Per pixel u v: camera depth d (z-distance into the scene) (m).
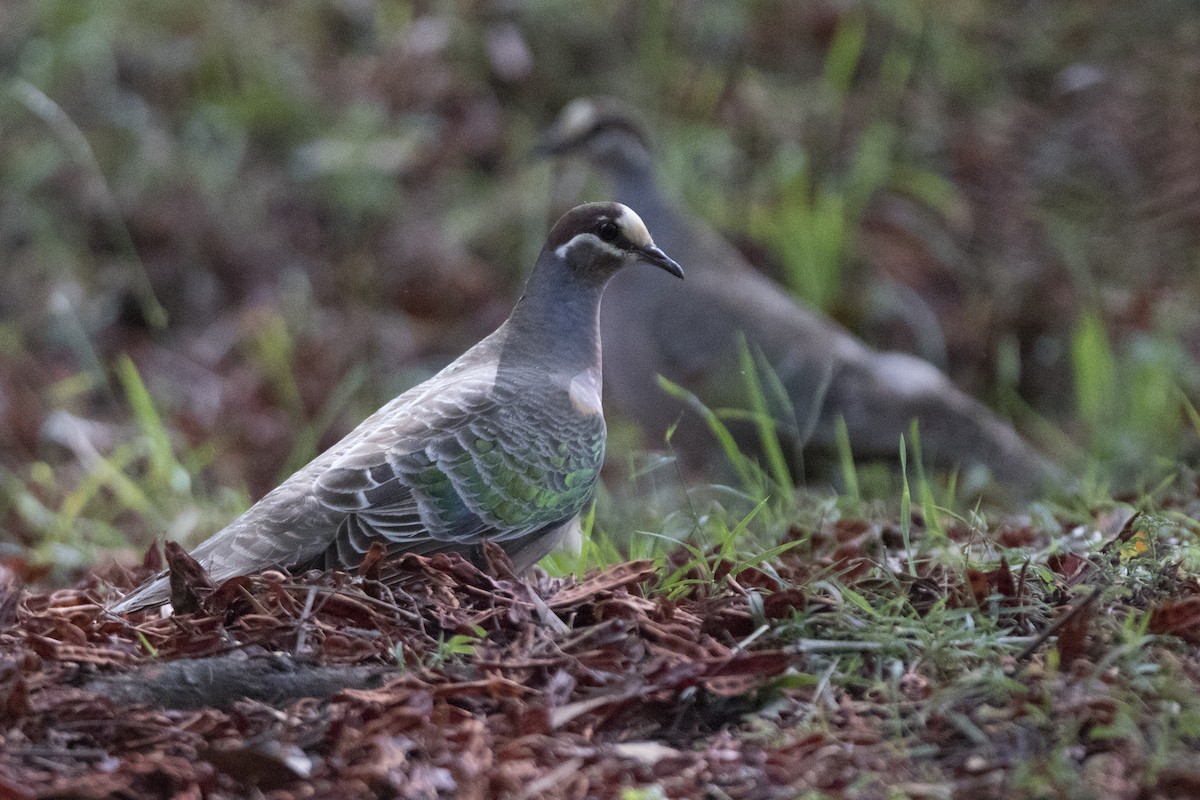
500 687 6.31
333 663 6.56
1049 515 8.93
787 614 6.96
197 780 5.75
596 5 18.89
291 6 19.27
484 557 7.97
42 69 17.75
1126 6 19.45
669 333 12.84
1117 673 6.28
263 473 14.25
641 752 6.00
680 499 11.41
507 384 8.34
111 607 7.45
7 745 5.93
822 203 16.92
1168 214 17.03
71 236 16.56
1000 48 19.25
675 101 18.27
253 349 15.72
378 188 17.42
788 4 19.22
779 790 5.75
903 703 6.28
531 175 17.61
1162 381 14.32
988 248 16.98
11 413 14.20
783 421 12.54
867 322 16.00
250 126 17.86
